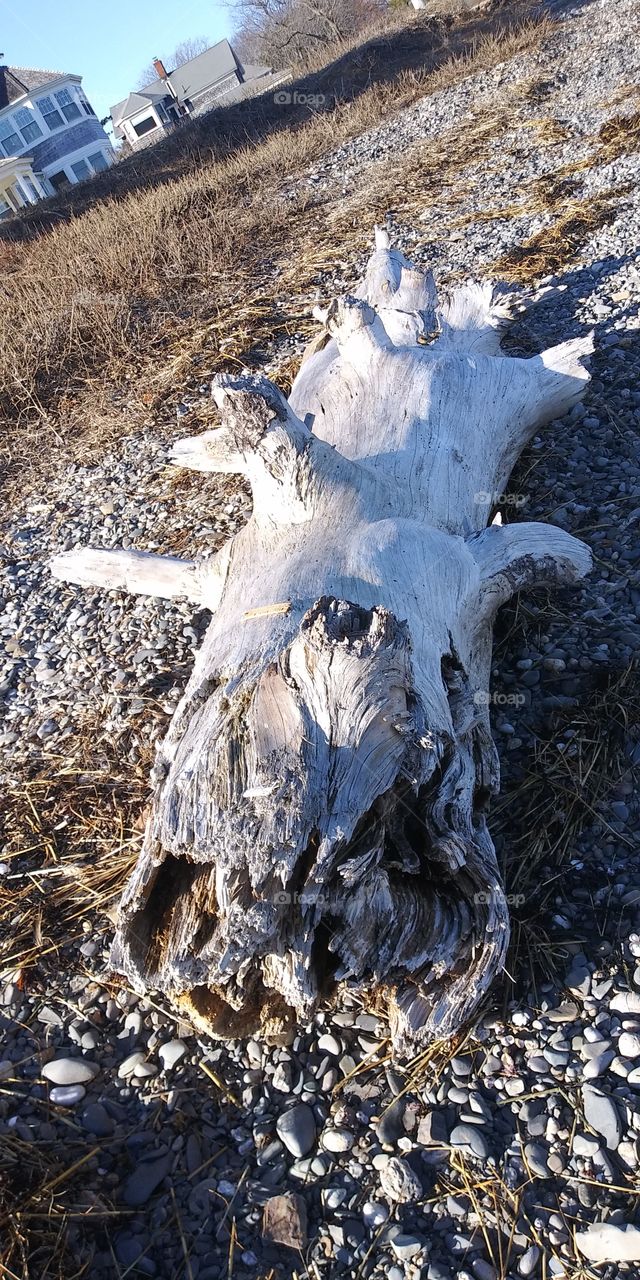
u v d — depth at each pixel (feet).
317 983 7.82
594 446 15.17
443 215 28.14
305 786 7.09
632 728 10.18
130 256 32.63
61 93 135.33
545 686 11.07
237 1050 8.48
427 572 9.56
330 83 59.93
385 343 13.74
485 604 10.76
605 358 17.22
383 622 7.39
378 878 7.59
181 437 21.03
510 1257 6.67
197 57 117.70
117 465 20.92
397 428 12.50
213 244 32.68
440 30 62.18
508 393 14.30
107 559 12.12
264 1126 7.86
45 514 19.90
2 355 27.20
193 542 16.38
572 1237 6.67
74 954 9.71
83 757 12.23
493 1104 7.58
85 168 140.77
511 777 10.12
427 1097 7.73
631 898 8.66
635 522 13.24
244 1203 7.38
